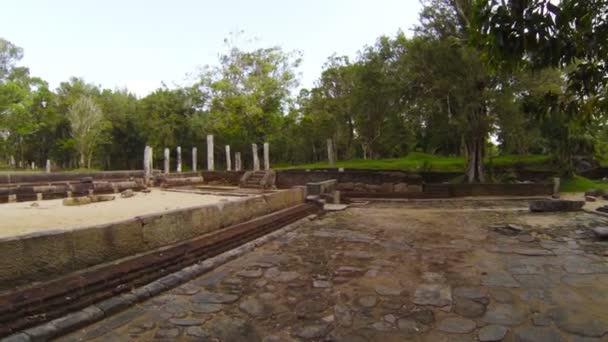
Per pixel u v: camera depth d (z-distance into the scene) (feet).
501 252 19.19
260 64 99.09
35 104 131.54
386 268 16.57
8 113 103.35
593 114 13.99
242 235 20.97
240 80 98.17
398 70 58.23
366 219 30.35
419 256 18.54
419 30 56.18
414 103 58.54
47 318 10.39
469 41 13.44
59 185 42.34
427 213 33.83
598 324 10.75
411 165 77.05
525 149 87.35
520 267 16.47
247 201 23.85
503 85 51.37
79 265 13.14
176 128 130.41
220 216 20.95
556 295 13.10
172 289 13.97
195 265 16.30
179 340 10.07
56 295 11.18
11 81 108.47
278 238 22.89
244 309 12.16
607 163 87.61
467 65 49.52
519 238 22.49
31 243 11.71
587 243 20.94
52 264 12.28
